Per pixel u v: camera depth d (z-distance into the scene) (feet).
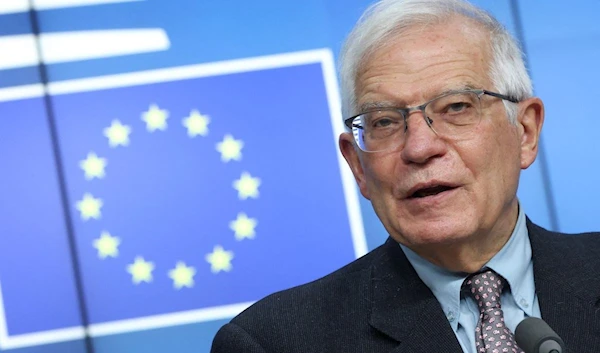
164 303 13.43
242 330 8.09
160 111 13.75
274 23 13.89
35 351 13.28
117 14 13.87
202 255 13.53
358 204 13.65
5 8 13.79
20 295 13.35
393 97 7.28
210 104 13.76
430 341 7.41
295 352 7.80
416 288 7.76
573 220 13.67
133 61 13.82
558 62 13.89
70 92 13.74
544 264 7.69
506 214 7.50
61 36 13.82
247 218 13.61
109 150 13.67
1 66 13.70
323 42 13.87
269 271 13.52
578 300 7.47
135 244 13.52
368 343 7.66
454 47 7.36
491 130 7.30
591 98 13.84
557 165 13.76
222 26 13.87
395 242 8.18
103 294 13.42
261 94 13.79
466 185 7.20
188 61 13.82
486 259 7.57
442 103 7.22
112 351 13.33
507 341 7.22
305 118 13.76
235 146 13.71
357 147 7.66
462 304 7.62
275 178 13.67
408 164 7.20
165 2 13.87
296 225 13.60
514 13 13.98
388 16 7.49
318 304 8.11
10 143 13.62
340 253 13.56
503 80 7.47
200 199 13.62
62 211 13.55
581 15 13.98
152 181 13.65
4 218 13.48
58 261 13.46
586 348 7.24
